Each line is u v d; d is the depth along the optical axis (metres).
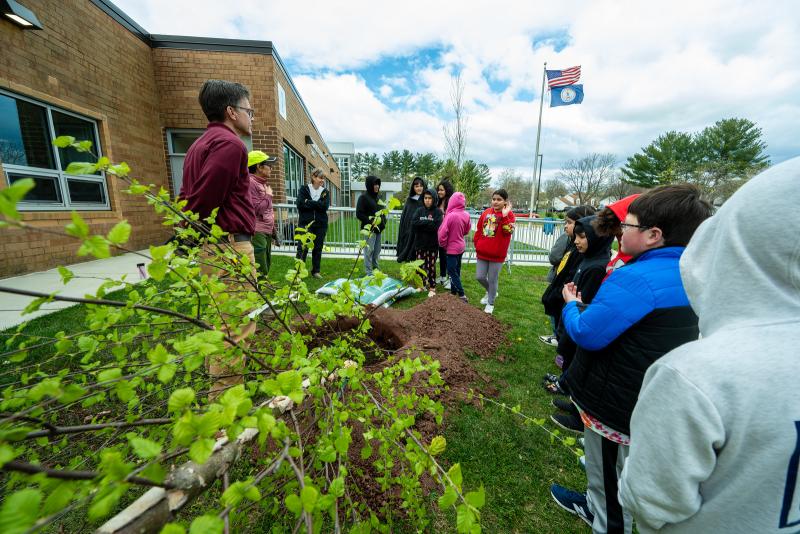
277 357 1.27
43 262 5.41
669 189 1.38
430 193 5.09
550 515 1.84
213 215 1.42
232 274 1.48
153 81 7.97
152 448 0.53
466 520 0.71
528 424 2.51
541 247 9.97
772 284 0.69
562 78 14.73
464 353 3.43
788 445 0.65
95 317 1.05
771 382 0.67
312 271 6.07
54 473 0.49
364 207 5.79
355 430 2.07
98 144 6.60
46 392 0.60
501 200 4.70
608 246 2.47
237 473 1.67
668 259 1.36
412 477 1.23
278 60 8.75
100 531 0.65
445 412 2.50
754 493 0.71
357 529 0.94
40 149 5.52
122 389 0.68
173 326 1.43
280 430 0.80
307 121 14.02
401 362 1.40
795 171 0.66
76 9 6.00
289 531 1.38
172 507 0.74
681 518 0.80
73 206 6.07
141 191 1.14
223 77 8.20
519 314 4.97
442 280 6.36
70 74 5.91
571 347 2.42
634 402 1.39
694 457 0.73
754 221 0.69
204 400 1.41
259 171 4.50
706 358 0.73
